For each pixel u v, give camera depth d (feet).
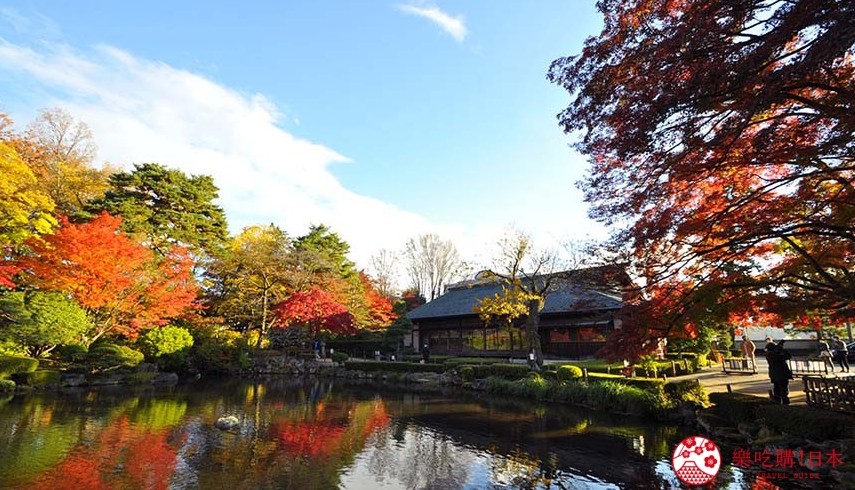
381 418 43.11
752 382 47.11
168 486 23.58
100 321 66.08
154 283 68.44
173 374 73.87
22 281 59.36
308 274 97.81
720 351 81.25
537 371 60.75
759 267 27.45
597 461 27.81
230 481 24.59
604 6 20.52
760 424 29.73
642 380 46.44
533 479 24.98
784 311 25.17
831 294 22.84
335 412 46.34
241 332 101.65
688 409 37.45
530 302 67.21
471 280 114.93
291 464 27.84
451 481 24.91
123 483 23.82
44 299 55.57
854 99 15.94
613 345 27.86
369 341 120.47
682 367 59.72
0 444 30.17
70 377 59.93
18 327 52.95
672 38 16.56
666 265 27.14
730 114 18.42
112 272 57.93
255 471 26.35
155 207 94.73
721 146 18.81
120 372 66.80
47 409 42.96
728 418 33.32
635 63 18.58
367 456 29.76
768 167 22.94
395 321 122.72
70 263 56.90
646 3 19.44
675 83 16.90
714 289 25.11
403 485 24.32
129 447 30.60
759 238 23.17
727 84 15.79
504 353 93.91
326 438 34.71
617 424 38.45
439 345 108.78
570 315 83.25
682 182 22.67
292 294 93.45
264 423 39.99
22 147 78.33
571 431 36.19
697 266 27.48
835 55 13.29
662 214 23.15
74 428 35.45
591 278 29.35
